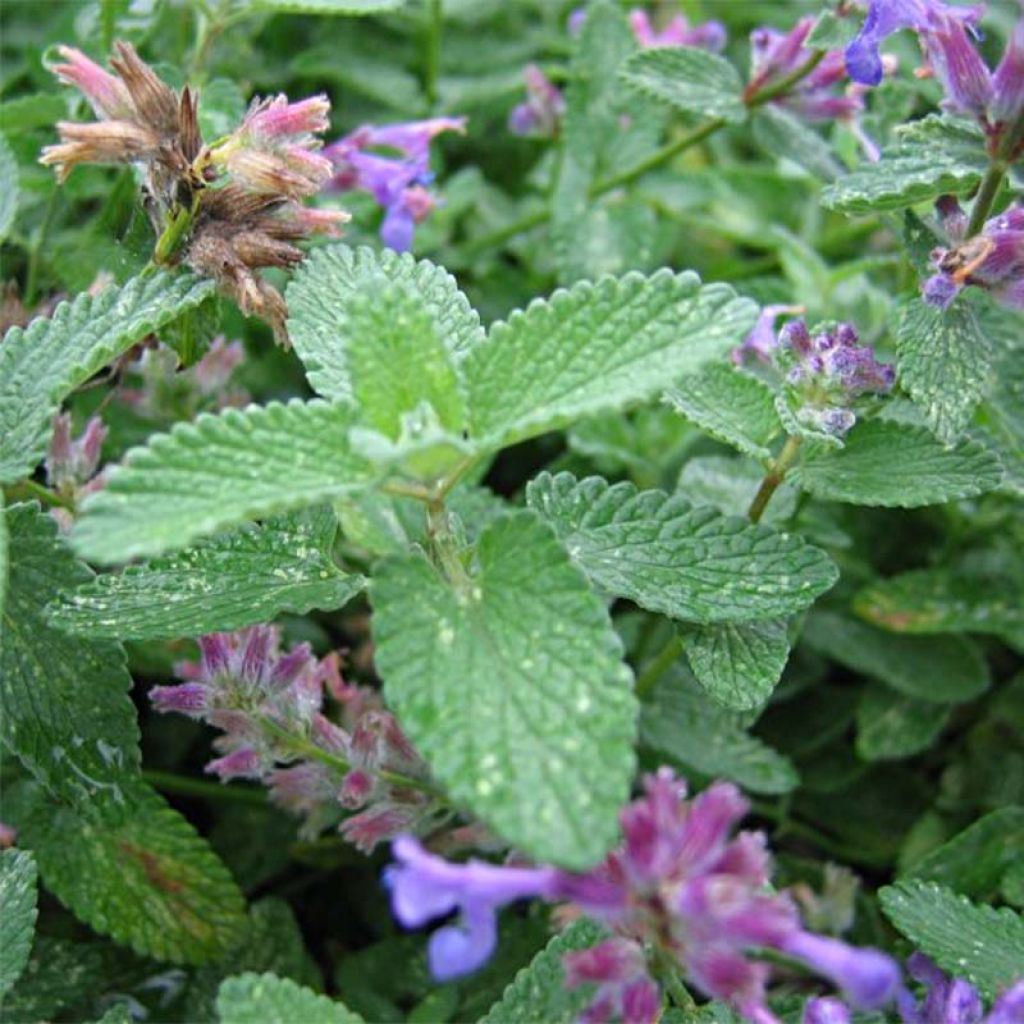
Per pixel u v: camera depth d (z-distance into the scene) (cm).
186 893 16
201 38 20
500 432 11
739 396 15
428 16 27
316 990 17
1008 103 14
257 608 14
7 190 17
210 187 15
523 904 18
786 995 16
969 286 15
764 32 20
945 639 21
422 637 11
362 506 15
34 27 26
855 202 15
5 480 13
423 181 20
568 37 29
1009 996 12
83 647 14
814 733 21
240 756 15
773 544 14
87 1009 17
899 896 15
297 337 14
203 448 11
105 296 14
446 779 10
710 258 28
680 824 10
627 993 11
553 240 24
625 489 14
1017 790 20
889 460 15
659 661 18
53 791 14
